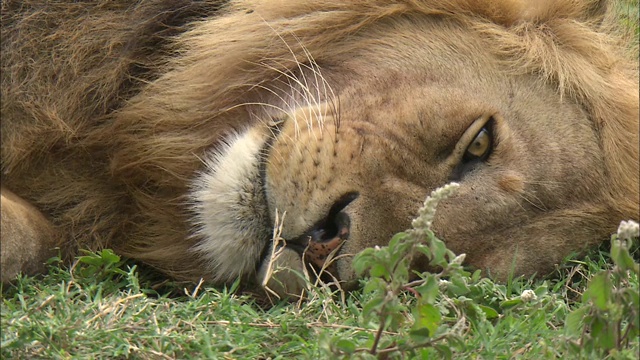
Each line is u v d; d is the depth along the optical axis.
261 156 7.74
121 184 8.23
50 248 7.75
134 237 8.22
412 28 8.37
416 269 7.51
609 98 8.69
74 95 8.28
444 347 5.70
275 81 8.26
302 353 6.23
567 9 9.05
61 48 8.36
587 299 5.83
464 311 6.58
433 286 5.67
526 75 8.34
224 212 7.65
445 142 7.82
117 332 6.21
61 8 8.41
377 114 7.85
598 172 8.45
